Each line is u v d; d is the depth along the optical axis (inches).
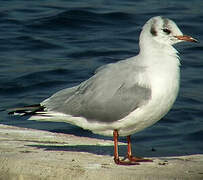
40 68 770.8
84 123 427.8
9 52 835.4
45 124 622.2
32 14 974.4
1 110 649.6
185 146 573.3
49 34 901.2
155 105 401.4
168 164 397.7
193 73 756.6
